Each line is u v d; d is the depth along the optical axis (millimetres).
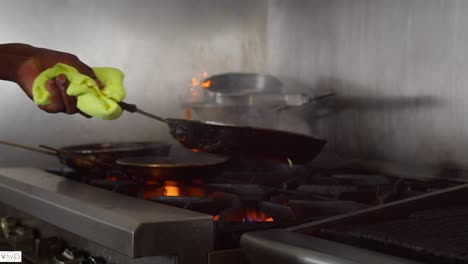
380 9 2043
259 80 2281
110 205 1490
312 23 2275
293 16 2354
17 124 2188
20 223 1827
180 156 1916
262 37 2477
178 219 1386
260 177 1825
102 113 1438
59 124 2232
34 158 2207
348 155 2158
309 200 1601
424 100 1933
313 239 1308
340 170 1956
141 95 2336
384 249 1292
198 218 1396
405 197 1650
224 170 1881
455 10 1851
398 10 1991
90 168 1864
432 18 1904
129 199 1545
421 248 1263
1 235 1880
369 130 2090
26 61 1526
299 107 2299
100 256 1530
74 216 1507
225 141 1659
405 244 1282
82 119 2258
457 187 1585
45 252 1645
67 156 1852
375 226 1388
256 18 2475
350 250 1253
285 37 2393
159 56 2354
